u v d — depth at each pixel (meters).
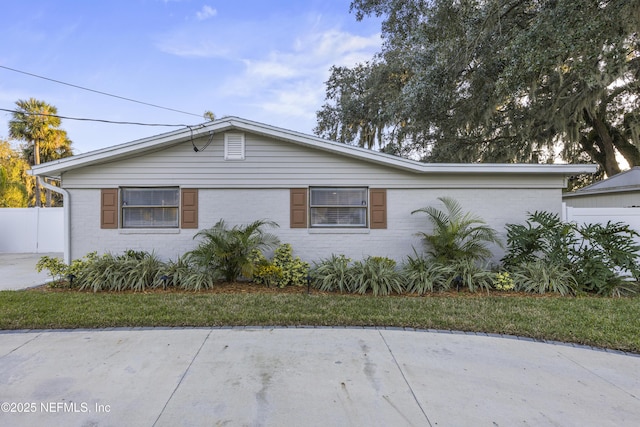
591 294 6.41
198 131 7.57
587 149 16.17
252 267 6.65
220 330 4.46
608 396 2.93
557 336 4.29
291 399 2.83
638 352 3.88
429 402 2.81
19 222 13.33
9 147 24.36
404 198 7.98
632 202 10.10
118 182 7.79
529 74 8.54
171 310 5.19
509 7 9.34
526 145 12.92
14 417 2.56
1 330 4.43
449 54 10.19
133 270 6.71
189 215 7.85
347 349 3.87
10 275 8.40
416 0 11.62
